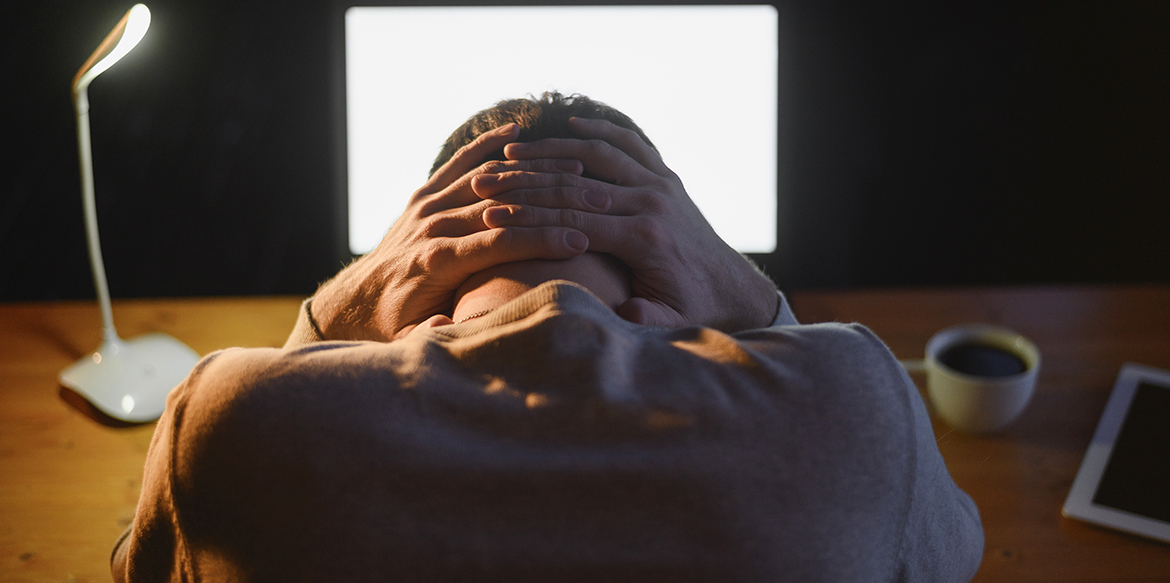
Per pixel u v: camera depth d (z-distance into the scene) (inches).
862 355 15.1
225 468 13.5
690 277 19.3
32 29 62.7
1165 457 29.0
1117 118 64.1
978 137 64.6
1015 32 62.7
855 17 62.3
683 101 40.2
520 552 13.2
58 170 64.1
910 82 63.6
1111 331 37.9
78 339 38.0
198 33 63.6
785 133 40.4
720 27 39.7
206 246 65.6
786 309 23.5
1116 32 62.5
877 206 65.5
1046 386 34.0
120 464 30.0
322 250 66.4
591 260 18.3
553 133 20.8
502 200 18.9
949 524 16.6
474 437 13.6
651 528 13.4
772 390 14.2
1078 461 29.6
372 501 13.2
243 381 13.9
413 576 13.2
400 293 19.3
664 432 13.5
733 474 13.5
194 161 65.0
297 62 64.6
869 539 14.4
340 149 40.0
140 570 15.8
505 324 14.8
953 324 38.7
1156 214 65.2
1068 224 65.7
